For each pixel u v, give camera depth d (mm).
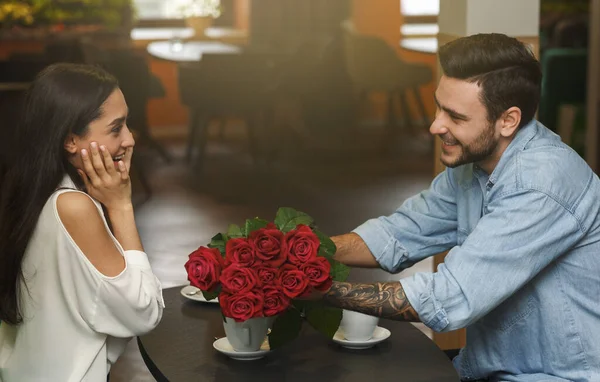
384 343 2035
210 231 5574
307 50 8383
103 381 1905
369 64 8508
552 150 1957
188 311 2246
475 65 1887
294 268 1773
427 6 9117
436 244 2299
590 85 5582
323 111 8547
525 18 3385
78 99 1842
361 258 2273
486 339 2107
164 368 1884
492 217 1917
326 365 1902
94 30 7531
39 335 1904
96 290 1841
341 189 6797
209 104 7438
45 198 1861
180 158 7883
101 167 1881
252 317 1765
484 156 1966
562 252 1936
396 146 8398
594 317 2002
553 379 1998
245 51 7727
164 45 8258
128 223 1932
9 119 5719
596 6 5484
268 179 7148
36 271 1886
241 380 1820
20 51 7383
